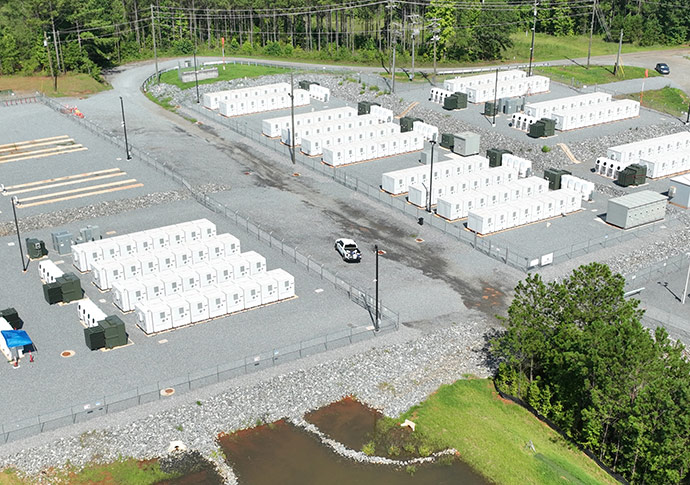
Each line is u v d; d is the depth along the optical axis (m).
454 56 199.75
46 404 61.06
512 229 96.94
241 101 144.50
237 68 180.38
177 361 67.38
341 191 109.50
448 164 112.31
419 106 147.88
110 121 140.50
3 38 172.12
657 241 93.62
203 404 61.88
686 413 53.53
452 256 89.56
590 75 172.88
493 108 138.38
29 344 68.56
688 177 105.56
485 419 62.66
